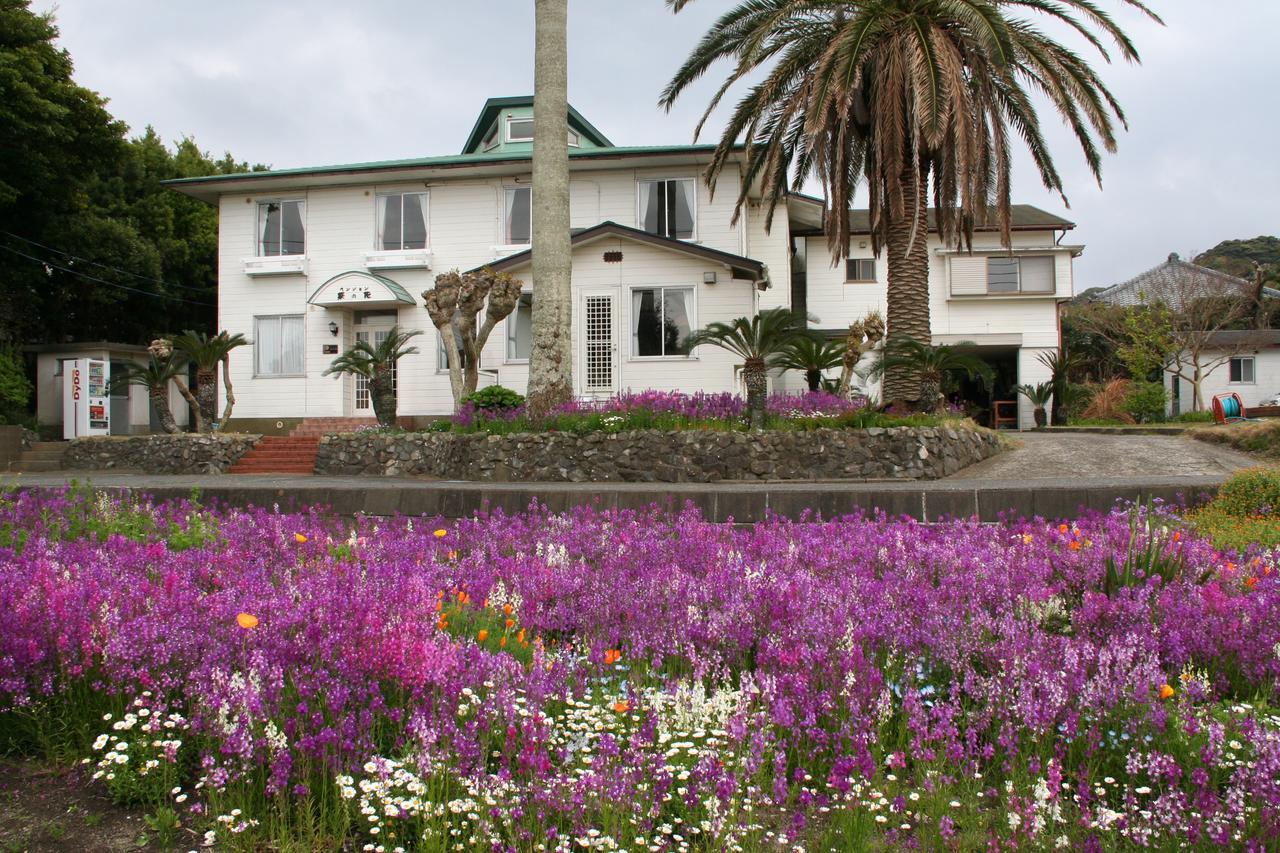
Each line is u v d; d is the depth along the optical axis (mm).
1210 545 6273
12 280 28188
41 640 3545
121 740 3318
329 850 2721
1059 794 2803
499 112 27766
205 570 5367
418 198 24453
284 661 3486
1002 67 15266
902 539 6480
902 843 2732
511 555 6613
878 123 16891
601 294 21641
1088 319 40344
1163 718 3236
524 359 22297
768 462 14109
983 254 32500
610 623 4492
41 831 2932
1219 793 3008
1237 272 52969
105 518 7648
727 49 18953
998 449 15977
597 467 14625
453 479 15359
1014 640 3873
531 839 2617
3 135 24828
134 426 28984
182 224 36219
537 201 16484
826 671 3518
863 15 16203
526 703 3301
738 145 22469
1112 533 6480
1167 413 39500
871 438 13961
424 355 23906
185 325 36156
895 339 16906
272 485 12055
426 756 2824
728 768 2904
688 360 21281
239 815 2852
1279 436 14703
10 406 25344
